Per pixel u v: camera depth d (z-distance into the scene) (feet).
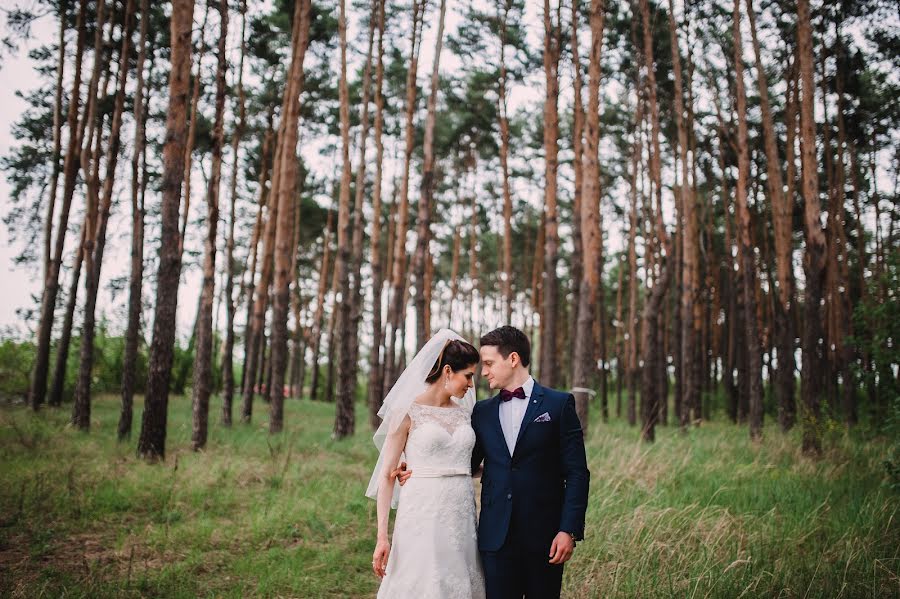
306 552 18.90
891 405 27.35
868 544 17.49
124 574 16.35
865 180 75.97
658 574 15.74
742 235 47.98
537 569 10.45
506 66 71.87
